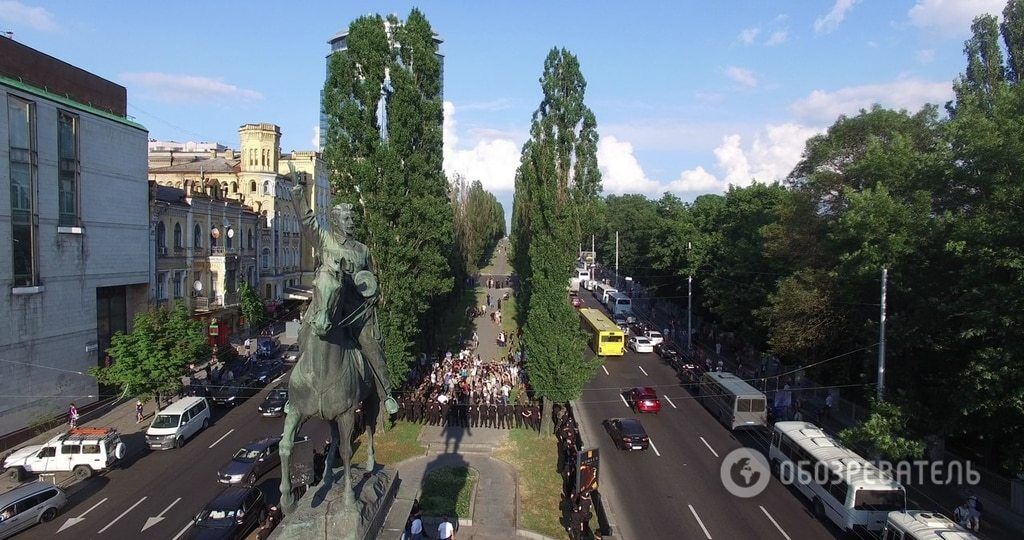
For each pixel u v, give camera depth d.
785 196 43.09
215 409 36.53
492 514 22.55
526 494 24.55
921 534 17.27
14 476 25.19
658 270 75.69
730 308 47.25
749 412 32.62
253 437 31.20
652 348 55.12
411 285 31.38
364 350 11.06
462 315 72.19
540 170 31.64
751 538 20.97
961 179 22.50
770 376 41.94
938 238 23.66
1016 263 18.39
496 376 40.88
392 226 30.48
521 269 47.94
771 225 42.19
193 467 26.89
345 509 9.70
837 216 34.41
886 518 19.95
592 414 36.28
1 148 29.08
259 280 60.72
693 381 41.72
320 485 10.99
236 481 24.11
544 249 31.22
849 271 28.17
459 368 42.53
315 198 71.81
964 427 21.94
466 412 33.91
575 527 19.98
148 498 23.48
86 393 34.84
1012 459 21.38
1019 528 21.58
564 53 31.58
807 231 36.81
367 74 29.48
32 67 32.25
